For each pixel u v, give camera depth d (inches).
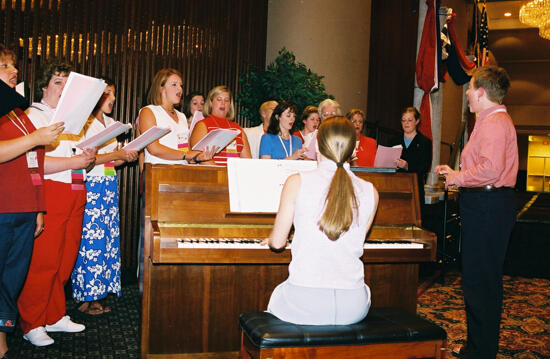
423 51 225.0
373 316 88.7
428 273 223.0
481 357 109.0
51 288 121.8
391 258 109.8
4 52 91.0
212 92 146.9
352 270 81.2
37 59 154.9
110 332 130.7
